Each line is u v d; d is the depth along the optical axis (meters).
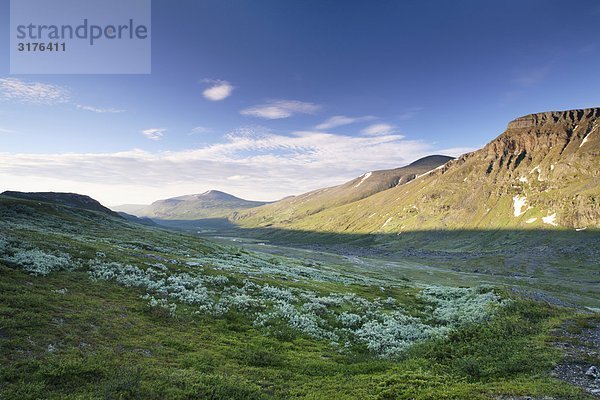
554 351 21.80
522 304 38.00
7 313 19.89
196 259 60.94
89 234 71.50
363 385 18.97
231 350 23.34
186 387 16.50
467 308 41.78
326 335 30.42
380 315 38.22
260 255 105.56
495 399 15.52
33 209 83.19
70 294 26.30
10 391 13.73
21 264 29.56
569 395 15.42
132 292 30.72
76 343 19.12
